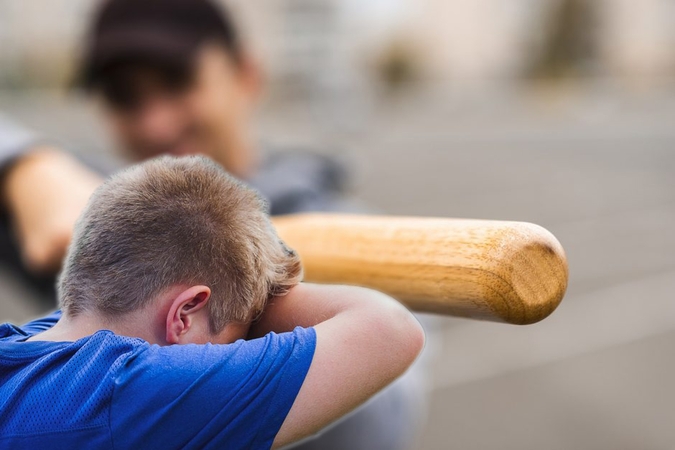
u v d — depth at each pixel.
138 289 0.72
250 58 2.14
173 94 1.85
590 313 6.46
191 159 0.79
